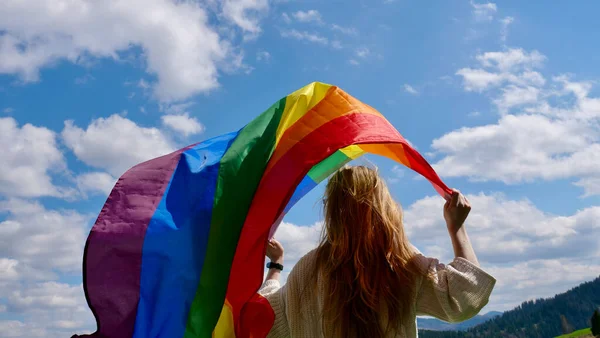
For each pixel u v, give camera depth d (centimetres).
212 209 312
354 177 288
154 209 308
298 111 335
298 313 282
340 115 323
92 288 281
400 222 287
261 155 325
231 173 322
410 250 282
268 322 292
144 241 296
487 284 265
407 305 267
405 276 271
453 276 267
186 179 323
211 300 292
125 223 299
